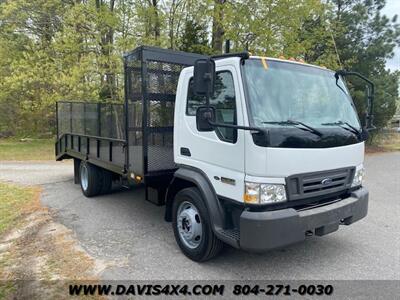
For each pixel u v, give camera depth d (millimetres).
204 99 3803
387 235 5027
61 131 8680
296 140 3352
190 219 4117
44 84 14117
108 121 6242
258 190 3246
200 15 12492
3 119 21391
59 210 6238
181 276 3740
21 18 15219
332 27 14633
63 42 12828
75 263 4027
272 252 4383
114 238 4855
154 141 4703
